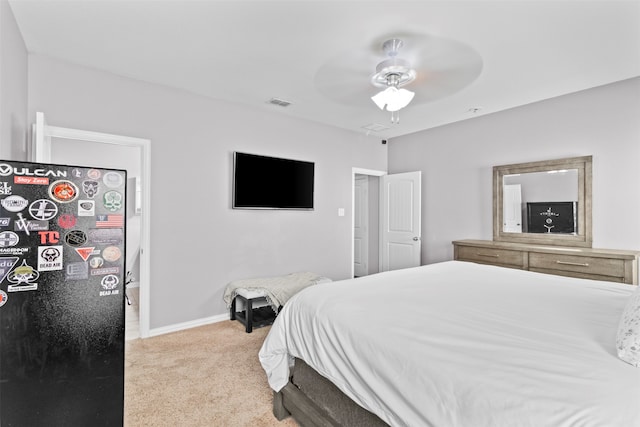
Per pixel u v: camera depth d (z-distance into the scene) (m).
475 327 1.27
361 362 1.27
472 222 4.06
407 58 2.46
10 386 1.23
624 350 0.96
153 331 3.03
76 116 2.64
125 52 2.45
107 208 1.40
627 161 2.87
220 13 1.96
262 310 3.73
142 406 1.94
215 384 2.19
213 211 3.40
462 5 1.85
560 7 1.85
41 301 1.27
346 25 2.07
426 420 0.99
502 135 3.75
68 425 1.33
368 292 1.81
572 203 3.19
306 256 4.17
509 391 0.87
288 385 1.80
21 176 1.23
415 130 4.62
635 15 1.91
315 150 4.24
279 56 2.48
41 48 2.40
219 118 3.42
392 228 4.91
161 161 3.06
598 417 0.74
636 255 2.55
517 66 2.59
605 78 2.82
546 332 1.21
